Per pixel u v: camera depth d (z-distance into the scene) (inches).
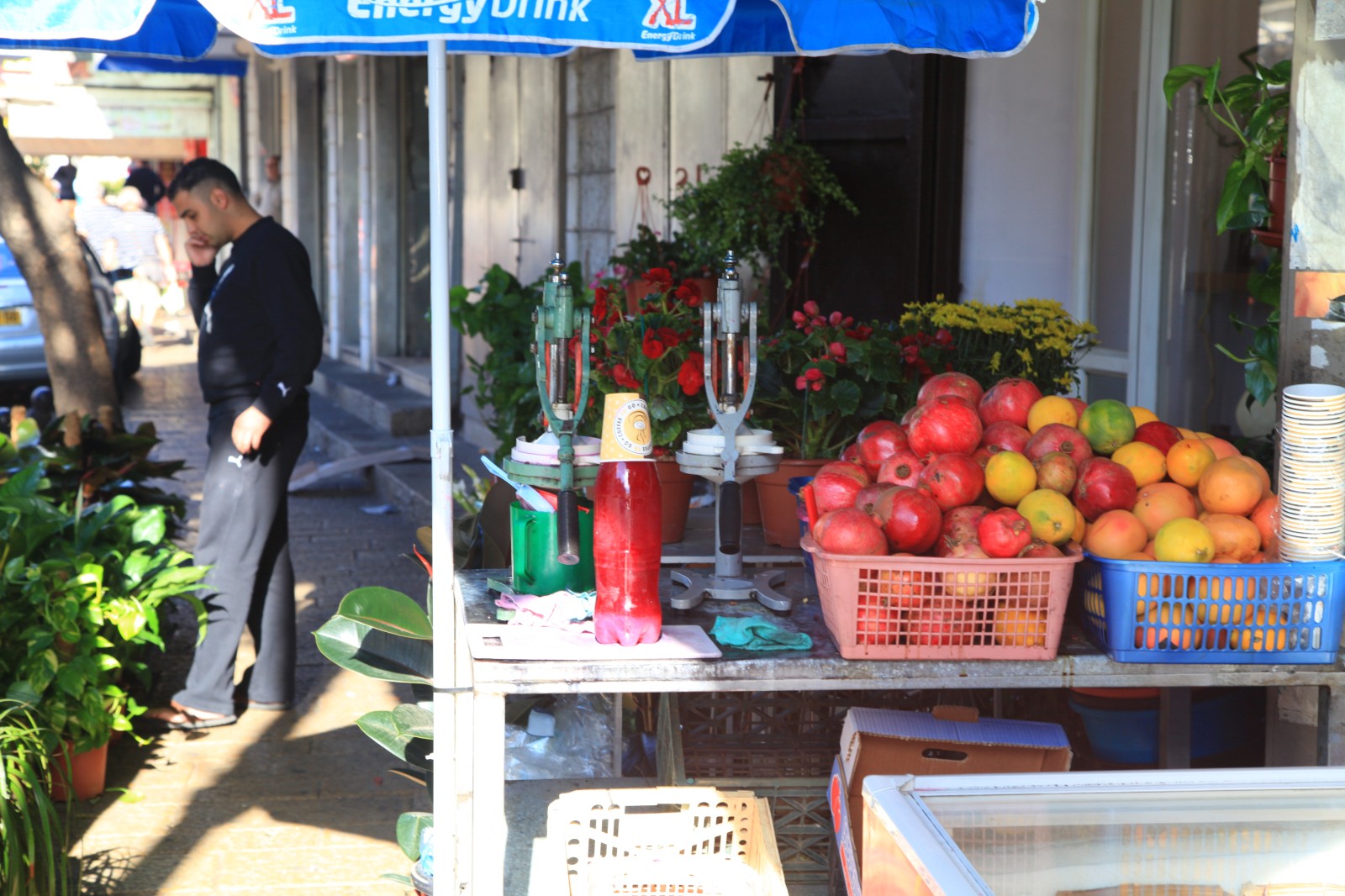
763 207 225.6
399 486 341.7
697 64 277.3
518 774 124.6
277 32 78.4
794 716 119.9
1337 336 102.3
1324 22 101.3
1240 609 88.4
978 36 97.3
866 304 224.1
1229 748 117.6
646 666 86.5
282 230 179.2
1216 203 176.6
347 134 549.0
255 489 182.9
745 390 103.1
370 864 147.6
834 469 100.5
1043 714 122.5
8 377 420.8
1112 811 67.7
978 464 94.2
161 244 717.3
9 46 154.0
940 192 213.3
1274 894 63.1
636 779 118.0
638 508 87.7
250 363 179.3
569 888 89.7
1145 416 100.4
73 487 207.5
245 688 197.8
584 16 81.0
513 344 282.4
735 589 101.7
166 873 144.4
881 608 87.6
